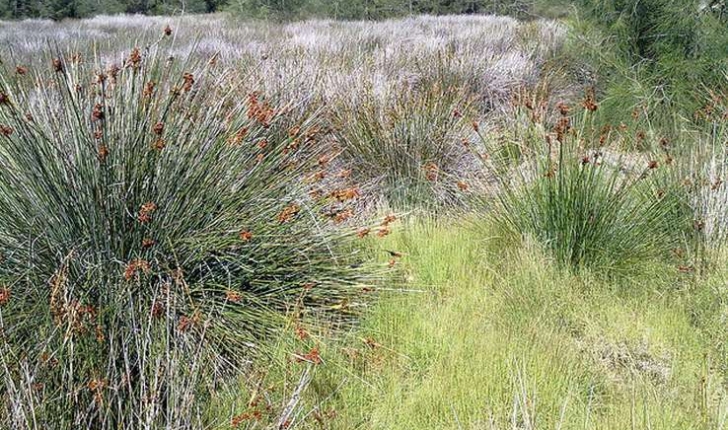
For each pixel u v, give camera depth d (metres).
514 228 3.53
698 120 5.35
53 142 2.42
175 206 2.56
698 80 6.19
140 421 1.79
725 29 6.28
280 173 2.92
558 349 2.57
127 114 2.56
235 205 2.71
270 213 2.79
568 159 3.44
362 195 4.08
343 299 2.78
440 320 2.72
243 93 3.58
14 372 1.96
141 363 2.05
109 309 2.19
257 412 1.87
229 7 21.31
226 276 2.64
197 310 2.23
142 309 2.28
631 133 5.05
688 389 2.38
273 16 20.52
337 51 8.96
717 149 4.01
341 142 4.52
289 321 2.43
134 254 2.45
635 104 5.89
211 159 2.67
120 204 2.41
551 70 7.62
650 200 3.42
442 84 6.14
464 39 10.59
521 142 3.85
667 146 4.31
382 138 4.47
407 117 4.56
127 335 2.13
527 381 2.33
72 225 2.41
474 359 2.46
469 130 4.87
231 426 1.94
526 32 10.42
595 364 2.57
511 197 3.55
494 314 2.87
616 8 7.04
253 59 6.38
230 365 2.39
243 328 2.55
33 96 2.95
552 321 2.79
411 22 16.80
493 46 9.78
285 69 5.30
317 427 2.10
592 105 3.70
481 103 6.62
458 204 4.23
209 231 2.64
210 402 2.14
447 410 2.23
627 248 3.28
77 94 2.59
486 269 3.28
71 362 1.87
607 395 2.38
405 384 2.41
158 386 2.03
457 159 4.54
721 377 2.43
